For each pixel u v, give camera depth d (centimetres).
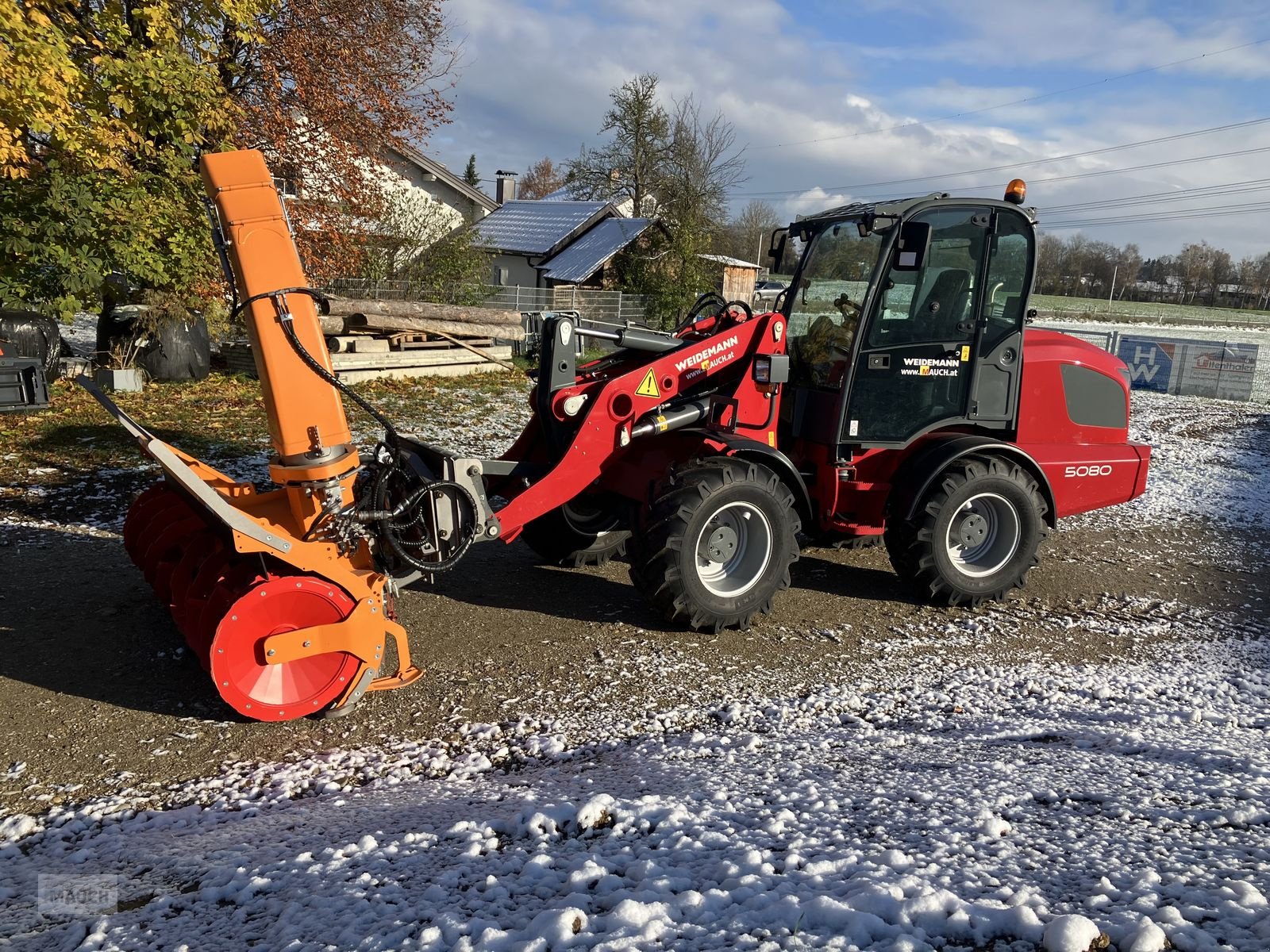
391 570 450
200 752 370
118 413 365
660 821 275
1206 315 6100
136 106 1069
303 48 1510
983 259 556
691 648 495
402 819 301
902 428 565
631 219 3288
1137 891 208
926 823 266
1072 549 731
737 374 541
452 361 1420
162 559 468
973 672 478
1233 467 1102
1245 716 423
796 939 188
